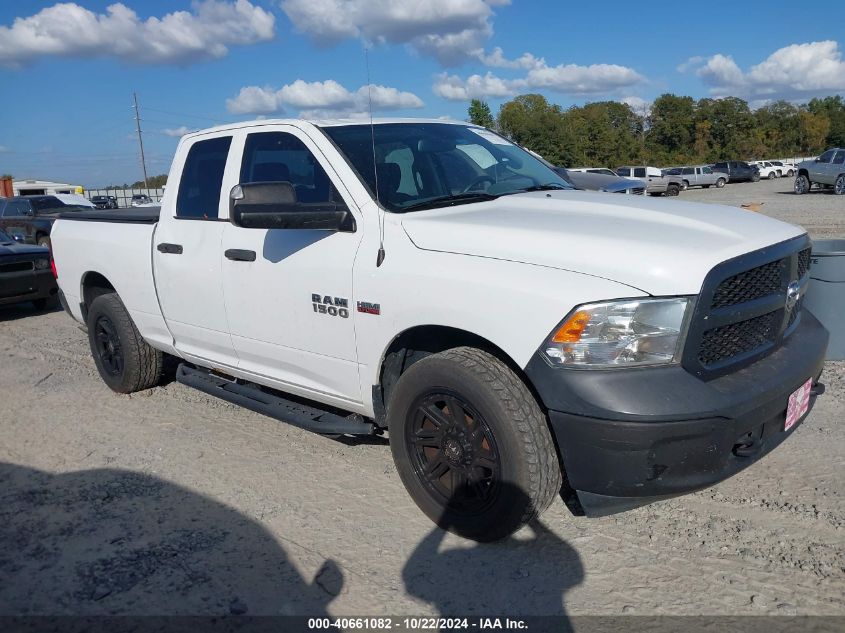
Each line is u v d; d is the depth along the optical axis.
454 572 3.13
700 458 2.83
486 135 4.79
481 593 2.98
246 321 4.26
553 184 4.44
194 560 3.29
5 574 3.23
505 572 3.12
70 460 4.50
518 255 3.06
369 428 3.80
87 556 3.35
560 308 2.85
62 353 7.43
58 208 19.86
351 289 3.57
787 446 4.18
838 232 13.92
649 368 2.80
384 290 3.41
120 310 5.48
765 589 2.92
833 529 3.31
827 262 5.54
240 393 4.57
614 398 2.75
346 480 4.06
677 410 2.72
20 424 5.20
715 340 2.93
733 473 2.98
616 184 9.88
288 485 4.02
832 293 5.57
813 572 3.01
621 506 2.98
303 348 3.94
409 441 3.49
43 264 10.08
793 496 3.62
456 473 3.32
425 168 4.02
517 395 3.04
